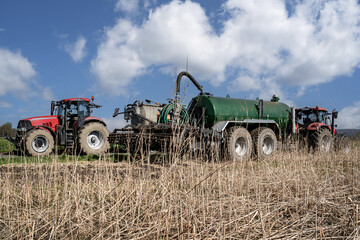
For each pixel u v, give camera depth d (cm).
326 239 218
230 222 228
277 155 667
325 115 1007
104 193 273
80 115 931
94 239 210
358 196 330
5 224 240
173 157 297
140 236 219
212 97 746
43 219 240
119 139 688
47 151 870
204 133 631
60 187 345
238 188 337
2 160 679
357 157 598
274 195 336
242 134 685
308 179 374
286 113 883
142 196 273
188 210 230
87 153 888
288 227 246
